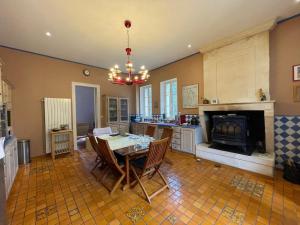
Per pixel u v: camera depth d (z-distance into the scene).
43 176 2.69
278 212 1.70
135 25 2.59
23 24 2.49
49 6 2.07
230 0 2.05
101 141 2.03
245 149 2.91
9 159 2.26
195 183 2.37
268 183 2.31
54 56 3.98
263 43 2.78
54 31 2.73
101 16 2.32
